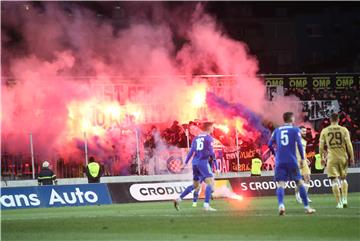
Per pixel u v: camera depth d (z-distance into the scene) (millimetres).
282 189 34594
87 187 50906
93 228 31438
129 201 51906
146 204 49656
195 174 40375
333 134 39406
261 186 56281
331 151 39500
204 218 33969
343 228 29078
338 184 39625
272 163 79688
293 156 34406
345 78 86938
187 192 40500
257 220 32219
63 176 74500
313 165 71062
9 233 30578
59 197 49938
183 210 41250
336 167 39500
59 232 30438
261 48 151375
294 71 153750
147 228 30641
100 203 51000
